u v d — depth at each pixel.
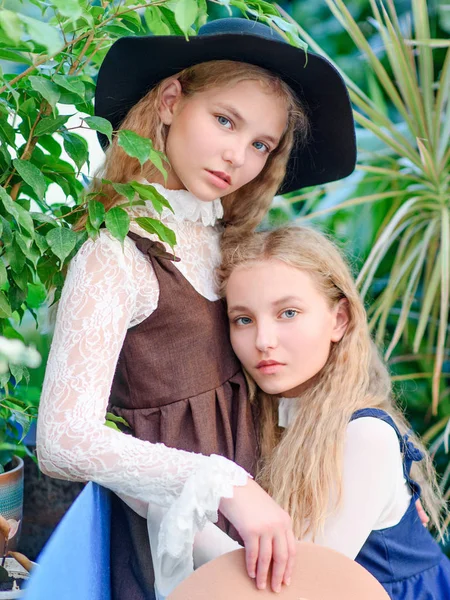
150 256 1.15
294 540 0.94
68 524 0.82
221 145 1.17
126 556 1.15
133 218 1.09
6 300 1.11
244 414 1.22
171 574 1.04
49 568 0.74
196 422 1.15
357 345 1.25
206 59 1.21
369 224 2.36
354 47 2.48
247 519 0.94
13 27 0.85
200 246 1.25
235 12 2.49
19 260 1.09
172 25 1.28
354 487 1.14
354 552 1.13
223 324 1.23
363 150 2.35
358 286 2.19
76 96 1.09
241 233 1.33
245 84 1.19
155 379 1.16
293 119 1.34
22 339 1.33
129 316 1.12
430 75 2.17
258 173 1.28
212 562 0.93
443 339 2.12
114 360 1.09
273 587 0.90
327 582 0.90
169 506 1.00
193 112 1.19
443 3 2.38
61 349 1.07
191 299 1.17
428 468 1.49
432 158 2.16
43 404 1.05
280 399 1.27
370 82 2.43
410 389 2.42
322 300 1.22
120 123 1.32
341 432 1.17
